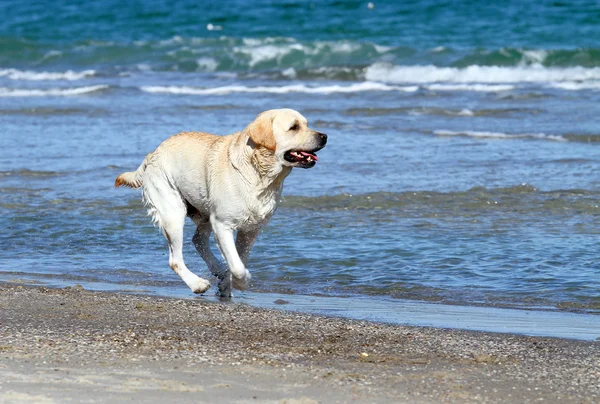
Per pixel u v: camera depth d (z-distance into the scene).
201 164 9.27
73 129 21.97
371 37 42.38
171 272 10.91
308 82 32.97
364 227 12.91
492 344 7.66
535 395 6.21
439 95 28.00
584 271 10.55
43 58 39.53
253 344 7.51
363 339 7.79
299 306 9.27
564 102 25.88
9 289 9.70
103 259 11.49
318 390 6.15
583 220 13.25
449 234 12.47
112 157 18.42
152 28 47.00
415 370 6.76
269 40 41.06
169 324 8.23
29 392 5.94
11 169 17.30
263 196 8.96
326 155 18.59
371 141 20.22
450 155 18.50
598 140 20.02
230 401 5.86
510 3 47.72
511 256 11.27
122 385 6.14
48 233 12.82
